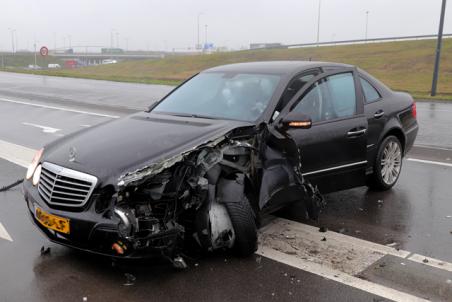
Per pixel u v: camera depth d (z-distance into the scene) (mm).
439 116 13469
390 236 4684
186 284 3695
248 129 4281
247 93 4980
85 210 3670
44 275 3811
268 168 4246
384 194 6055
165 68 49281
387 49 46750
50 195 3844
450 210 5473
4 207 5348
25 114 13305
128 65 55500
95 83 25203
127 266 3957
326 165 5035
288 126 4414
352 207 5539
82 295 3535
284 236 4633
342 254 4250
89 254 4160
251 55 53719
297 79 5102
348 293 3588
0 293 3549
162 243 3646
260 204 4059
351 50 49250
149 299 3486
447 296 3553
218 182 3943
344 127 5207
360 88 5766
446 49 41750
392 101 6203
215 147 4012
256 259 4113
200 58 54906
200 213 3836
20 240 4457
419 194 6066
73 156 3947
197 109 5074
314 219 4742
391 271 3939
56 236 3859
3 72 34906
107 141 4191
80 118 12641
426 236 4699
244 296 3537
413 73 32875
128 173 3613
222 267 3963
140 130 4414
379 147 5863
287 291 3609
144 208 3676
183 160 3812
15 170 7027
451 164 7688
